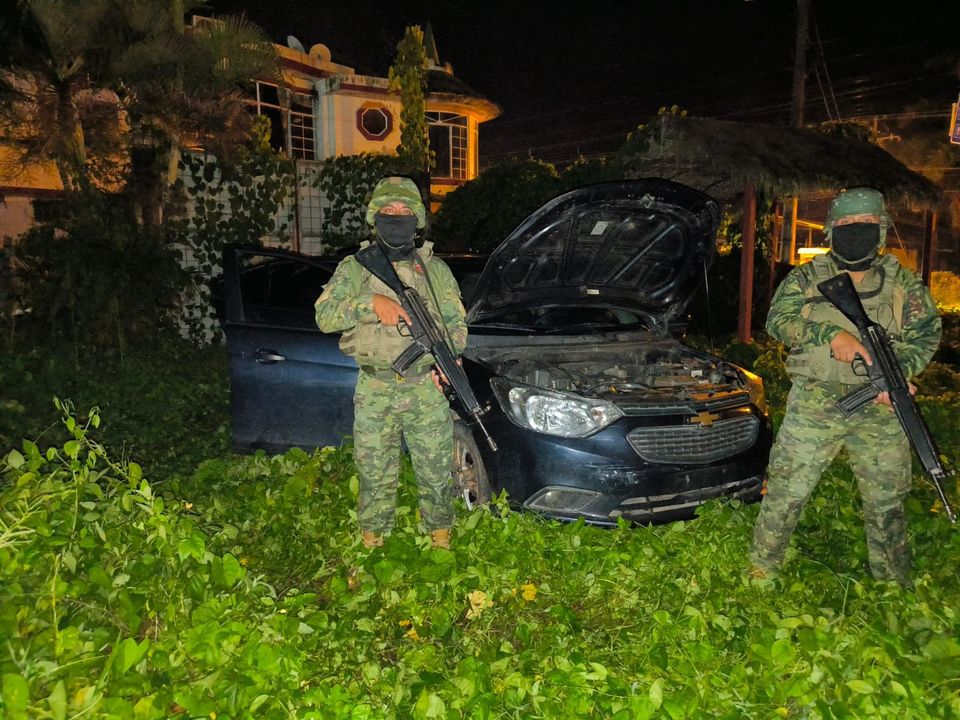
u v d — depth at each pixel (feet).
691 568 11.59
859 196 9.95
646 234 15.02
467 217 35.91
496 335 15.35
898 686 8.27
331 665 8.84
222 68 32.73
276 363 16.01
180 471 16.69
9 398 20.92
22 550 9.37
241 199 32.73
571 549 11.73
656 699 7.93
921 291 10.34
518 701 8.15
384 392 11.09
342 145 58.03
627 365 15.39
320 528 12.76
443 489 11.72
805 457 10.62
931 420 20.48
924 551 12.46
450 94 62.23
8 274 27.94
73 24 29.66
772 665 8.79
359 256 10.60
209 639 8.43
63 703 7.04
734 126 31.40
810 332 10.23
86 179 28.86
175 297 28.84
